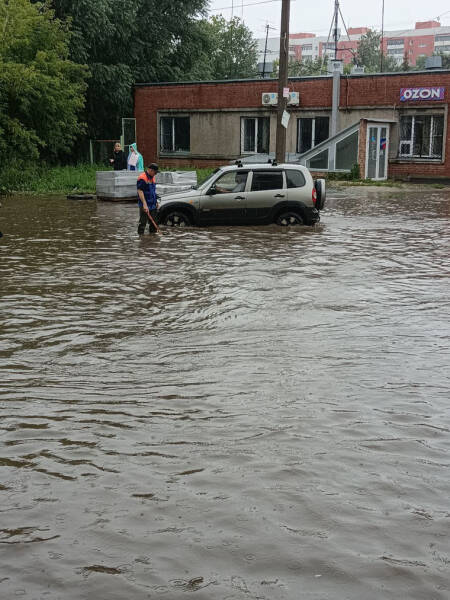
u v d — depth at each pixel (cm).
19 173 3003
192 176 2470
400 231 1627
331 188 2941
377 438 488
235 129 3762
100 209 2148
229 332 774
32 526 371
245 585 317
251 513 383
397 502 396
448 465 446
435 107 3231
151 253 1307
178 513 384
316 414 532
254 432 499
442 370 641
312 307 890
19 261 1220
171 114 3969
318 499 399
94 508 391
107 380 615
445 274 1112
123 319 830
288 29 2494
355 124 3256
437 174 3269
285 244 1420
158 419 524
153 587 316
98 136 4294
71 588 316
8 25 3158
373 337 753
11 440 488
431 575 324
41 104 3269
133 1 4172
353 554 342
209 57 5562
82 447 475
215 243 1434
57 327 793
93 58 4112
